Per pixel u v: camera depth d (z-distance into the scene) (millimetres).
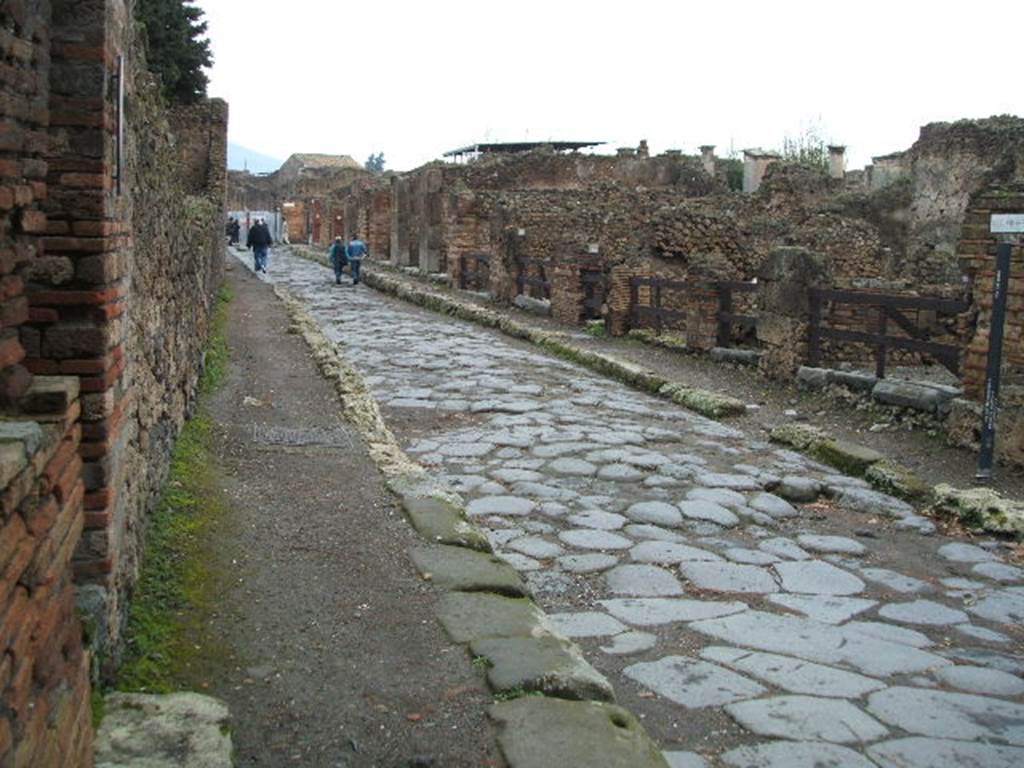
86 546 3490
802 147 42469
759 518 6844
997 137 22875
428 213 29734
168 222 6543
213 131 26609
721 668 4410
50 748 2266
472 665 3896
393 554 5176
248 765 3164
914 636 4898
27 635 2146
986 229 8633
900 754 3689
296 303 20703
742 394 11523
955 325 13695
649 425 9781
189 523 5406
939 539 6547
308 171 64750
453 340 16312
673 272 18125
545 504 6992
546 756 3199
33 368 3455
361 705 3568
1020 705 4156
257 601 4492
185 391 7848
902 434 9375
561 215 22391
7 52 2961
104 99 3502
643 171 33875
